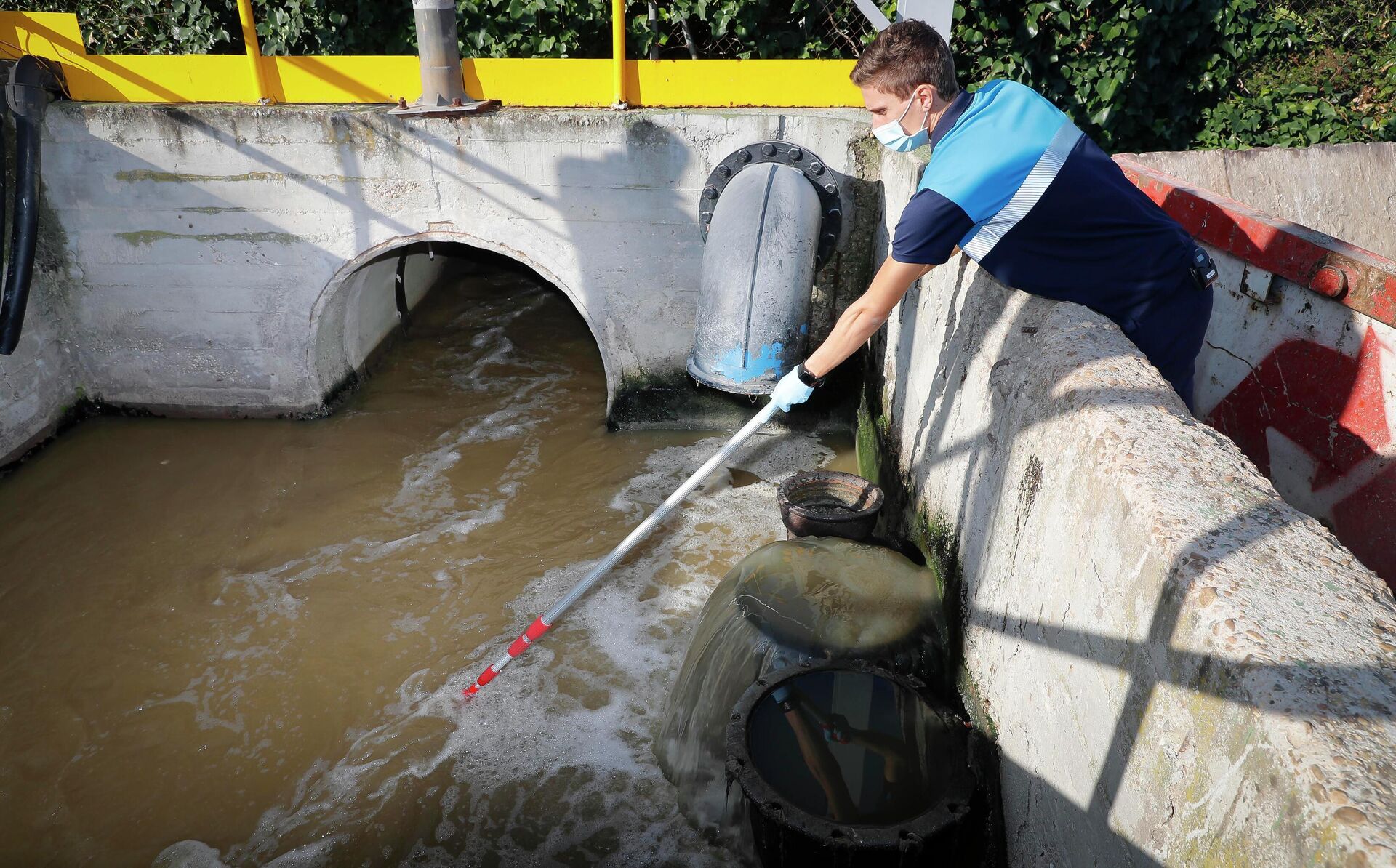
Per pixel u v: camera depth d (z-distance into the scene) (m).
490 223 4.99
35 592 4.09
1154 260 2.41
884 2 5.06
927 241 2.39
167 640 3.83
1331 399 2.80
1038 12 5.29
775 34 5.23
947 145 2.39
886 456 4.45
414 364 6.25
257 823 3.05
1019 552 2.38
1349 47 5.62
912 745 2.59
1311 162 4.27
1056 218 2.36
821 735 2.61
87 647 3.79
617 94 4.83
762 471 5.04
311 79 4.85
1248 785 1.25
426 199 4.94
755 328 4.29
